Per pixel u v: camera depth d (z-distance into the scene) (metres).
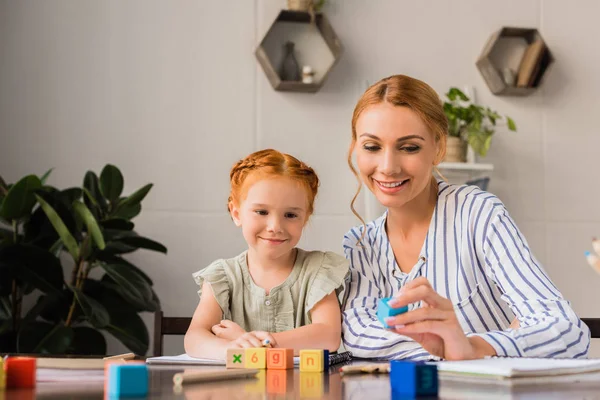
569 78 3.08
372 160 1.25
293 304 1.33
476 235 1.28
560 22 3.09
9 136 2.70
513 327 1.20
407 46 2.96
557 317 1.10
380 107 1.23
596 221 3.05
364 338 1.20
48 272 2.30
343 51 2.92
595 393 0.67
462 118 2.80
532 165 3.02
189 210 2.79
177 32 2.82
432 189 1.37
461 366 0.82
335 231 2.85
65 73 2.74
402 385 0.67
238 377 0.83
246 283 1.35
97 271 2.67
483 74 2.97
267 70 2.81
